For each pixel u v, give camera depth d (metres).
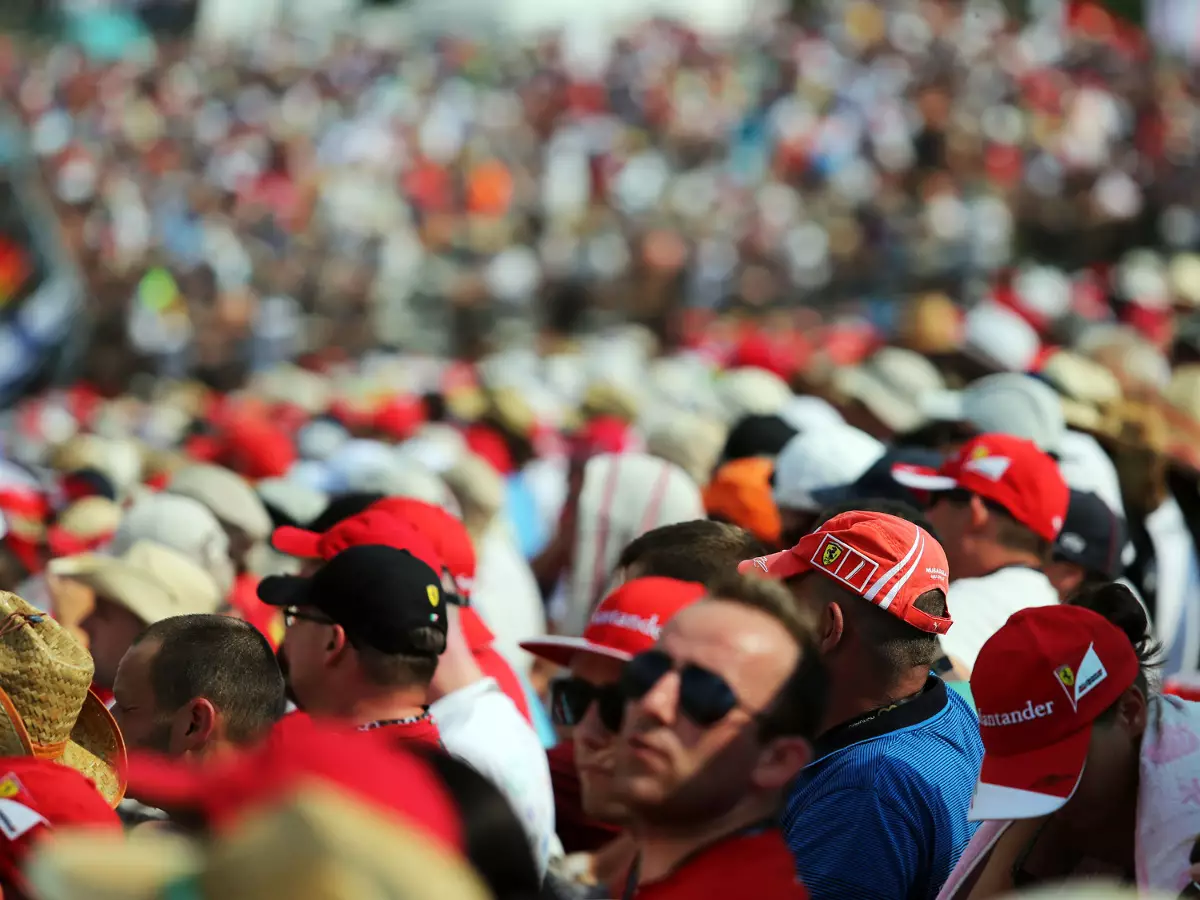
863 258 80.25
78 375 76.25
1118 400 24.53
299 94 130.62
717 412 32.25
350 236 92.81
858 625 12.49
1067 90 97.00
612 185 97.88
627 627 12.16
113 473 30.78
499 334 82.44
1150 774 11.02
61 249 78.56
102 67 134.25
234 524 21.30
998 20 124.56
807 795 12.38
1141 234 76.75
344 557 12.95
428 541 14.70
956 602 15.27
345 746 6.54
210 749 12.41
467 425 40.31
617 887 12.66
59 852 6.50
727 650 9.08
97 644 16.69
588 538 21.50
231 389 78.38
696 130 107.62
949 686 13.75
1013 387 21.50
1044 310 46.38
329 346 83.38
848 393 29.36
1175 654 19.67
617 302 84.06
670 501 21.41
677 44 135.25
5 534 23.28
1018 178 82.31
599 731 10.91
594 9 154.75
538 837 13.01
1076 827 11.43
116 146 114.69
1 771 9.63
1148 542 19.94
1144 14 127.62
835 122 99.44
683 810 9.05
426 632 12.84
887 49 118.31
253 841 5.65
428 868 5.66
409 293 89.50
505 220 98.44
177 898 6.10
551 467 32.59
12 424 58.62
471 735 13.16
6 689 10.60
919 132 93.06
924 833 12.18
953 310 52.72
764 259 82.62
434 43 144.38
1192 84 92.81
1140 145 83.62
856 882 12.00
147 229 85.44
